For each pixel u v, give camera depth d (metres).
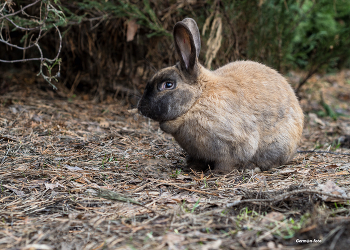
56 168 4.09
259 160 4.38
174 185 3.78
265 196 3.31
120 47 7.35
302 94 9.09
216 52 6.36
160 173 4.18
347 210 2.96
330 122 7.72
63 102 6.98
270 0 7.11
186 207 3.21
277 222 2.82
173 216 2.98
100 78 7.46
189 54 4.04
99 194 3.43
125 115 6.73
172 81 4.07
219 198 3.43
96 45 7.33
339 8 9.66
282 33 7.64
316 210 2.87
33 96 7.04
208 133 4.06
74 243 2.60
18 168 4.04
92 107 6.96
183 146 4.30
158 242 2.58
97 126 5.89
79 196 3.42
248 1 6.84
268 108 4.25
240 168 4.29
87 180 3.79
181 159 4.77
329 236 2.55
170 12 6.43
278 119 4.32
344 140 6.24
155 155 4.81
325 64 8.23
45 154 4.50
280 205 3.16
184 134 4.18
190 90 4.07
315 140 6.33
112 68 7.49
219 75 4.44
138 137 5.58
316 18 9.73
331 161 4.67
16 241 2.63
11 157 4.34
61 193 3.48
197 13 6.91
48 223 2.89
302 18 7.72
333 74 11.38
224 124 4.03
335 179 3.84
